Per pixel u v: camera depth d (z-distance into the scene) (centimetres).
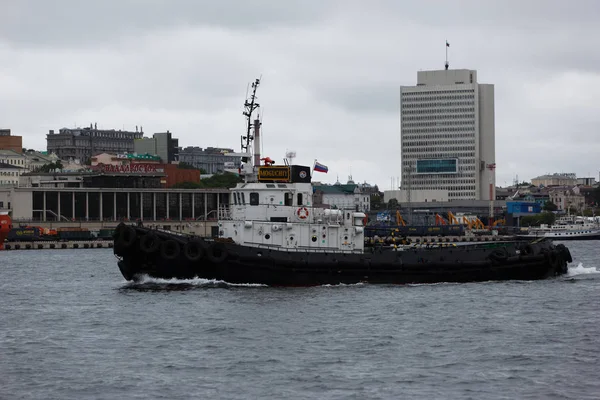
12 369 5800
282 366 5803
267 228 9050
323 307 7900
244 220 9081
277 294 8569
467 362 5912
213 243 8975
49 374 5659
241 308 7831
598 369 5722
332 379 5488
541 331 6969
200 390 5266
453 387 5322
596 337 6725
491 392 5219
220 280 9069
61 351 6325
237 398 5109
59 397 5162
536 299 8594
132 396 5162
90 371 5722
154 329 7044
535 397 5125
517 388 5300
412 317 7500
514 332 6919
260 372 5653
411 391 5244
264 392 5225
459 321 7350
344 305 8019
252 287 9000
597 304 8319
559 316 7669
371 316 7512
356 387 5322
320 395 5166
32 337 6900
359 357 6044
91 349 6372
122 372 5678
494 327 7112
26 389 5328
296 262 8950
